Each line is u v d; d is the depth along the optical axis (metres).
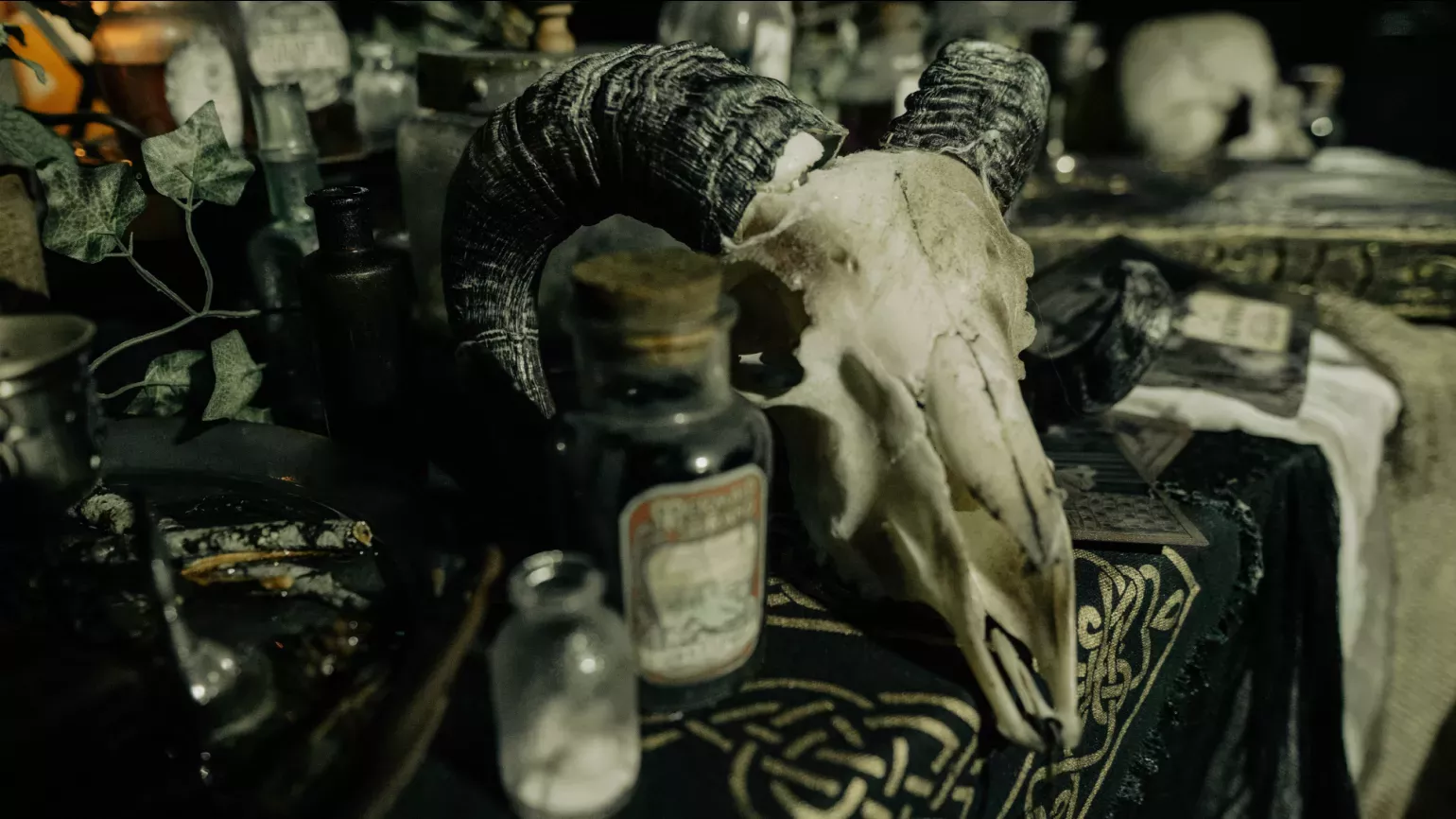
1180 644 0.54
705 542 0.38
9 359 0.41
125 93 0.65
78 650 0.38
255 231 0.64
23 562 0.42
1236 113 1.46
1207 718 0.59
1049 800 0.42
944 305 0.41
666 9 0.78
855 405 0.42
